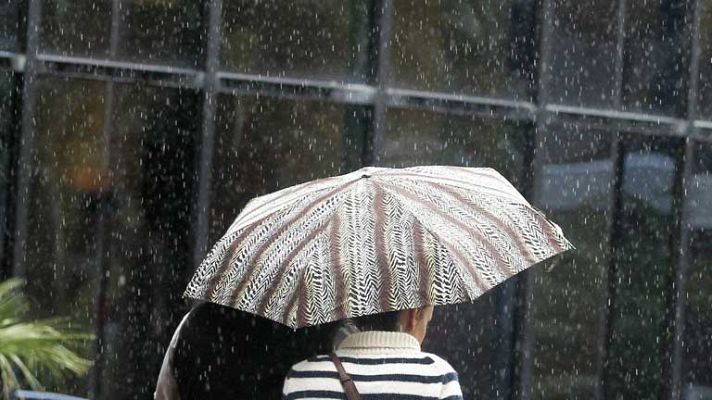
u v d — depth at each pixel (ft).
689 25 82.23
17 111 66.28
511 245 31.07
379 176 32.96
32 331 41.09
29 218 66.64
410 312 29.94
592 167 80.64
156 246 69.87
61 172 67.51
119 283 69.10
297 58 72.54
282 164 72.13
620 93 81.46
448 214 31.53
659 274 82.94
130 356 69.46
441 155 76.02
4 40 66.33
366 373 29.04
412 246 30.19
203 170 69.82
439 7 76.02
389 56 74.33
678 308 82.79
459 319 77.05
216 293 30.94
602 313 81.61
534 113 78.28
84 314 68.18
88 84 67.97
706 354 84.43
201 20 70.28
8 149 66.54
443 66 76.28
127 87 68.95
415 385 28.86
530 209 32.53
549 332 79.97
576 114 79.66
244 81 70.90
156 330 69.97
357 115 73.87
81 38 67.92
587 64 80.38
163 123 69.77
